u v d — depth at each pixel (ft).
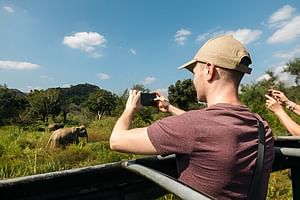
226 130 4.46
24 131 119.24
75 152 52.54
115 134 5.06
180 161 4.72
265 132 4.89
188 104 151.74
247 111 4.92
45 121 187.21
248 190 4.50
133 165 5.00
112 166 5.10
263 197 4.70
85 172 4.82
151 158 5.42
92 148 59.57
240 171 4.42
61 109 204.44
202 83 5.16
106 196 5.24
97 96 229.45
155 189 5.72
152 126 4.75
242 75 5.07
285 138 7.07
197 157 4.50
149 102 6.10
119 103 140.26
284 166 7.19
